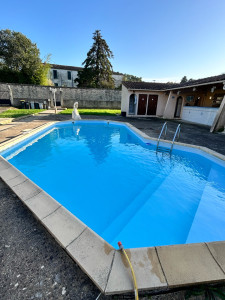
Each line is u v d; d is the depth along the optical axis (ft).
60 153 20.13
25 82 77.61
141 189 12.75
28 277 4.58
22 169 15.74
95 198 11.60
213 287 4.38
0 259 5.11
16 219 6.93
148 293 4.16
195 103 47.14
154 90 45.73
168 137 23.61
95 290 4.25
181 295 4.18
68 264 4.98
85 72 99.25
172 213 10.14
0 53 76.74
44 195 8.21
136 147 22.66
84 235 5.73
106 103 69.51
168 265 4.65
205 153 17.35
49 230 5.96
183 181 14.01
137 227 8.98
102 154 19.99
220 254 5.08
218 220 9.59
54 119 36.40
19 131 23.89
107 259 4.82
